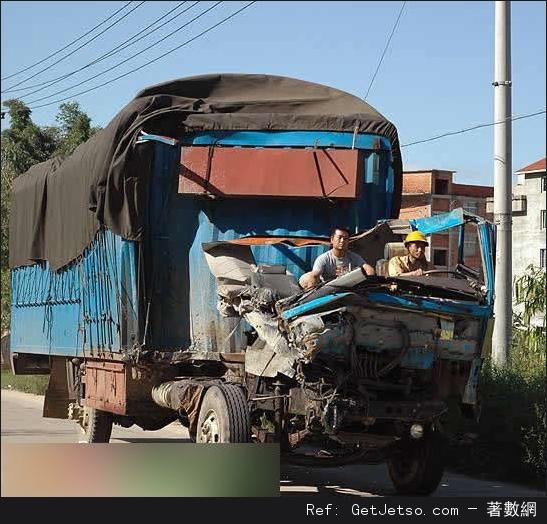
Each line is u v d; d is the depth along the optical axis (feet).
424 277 29.25
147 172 34.71
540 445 37.50
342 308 28.04
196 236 34.63
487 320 30.32
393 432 31.04
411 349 29.01
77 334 42.75
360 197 34.88
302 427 29.76
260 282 30.66
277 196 34.14
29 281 52.13
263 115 35.04
